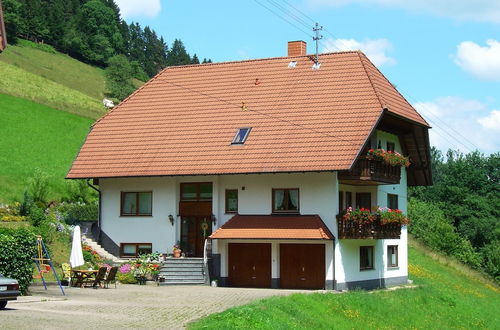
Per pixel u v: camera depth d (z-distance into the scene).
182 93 43.78
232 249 37.50
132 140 41.41
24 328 18.28
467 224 72.75
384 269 40.78
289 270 36.34
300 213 36.50
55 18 149.88
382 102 37.69
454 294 42.66
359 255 38.16
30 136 70.12
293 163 35.81
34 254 27.61
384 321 29.78
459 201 75.38
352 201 39.75
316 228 35.22
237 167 36.91
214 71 44.72
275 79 42.34
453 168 78.25
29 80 96.06
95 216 48.53
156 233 40.12
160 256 38.69
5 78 90.88
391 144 41.56
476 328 35.25
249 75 43.41
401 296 35.72
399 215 39.12
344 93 39.28
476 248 71.50
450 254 63.94
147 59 182.00
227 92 42.56
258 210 37.41
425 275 48.66
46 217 42.22
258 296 30.25
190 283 37.34
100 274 32.50
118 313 22.62
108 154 41.06
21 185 56.28
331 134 36.66
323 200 36.06
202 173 37.47
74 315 21.45
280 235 35.47
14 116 74.12
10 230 27.44
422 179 45.44
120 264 38.84
